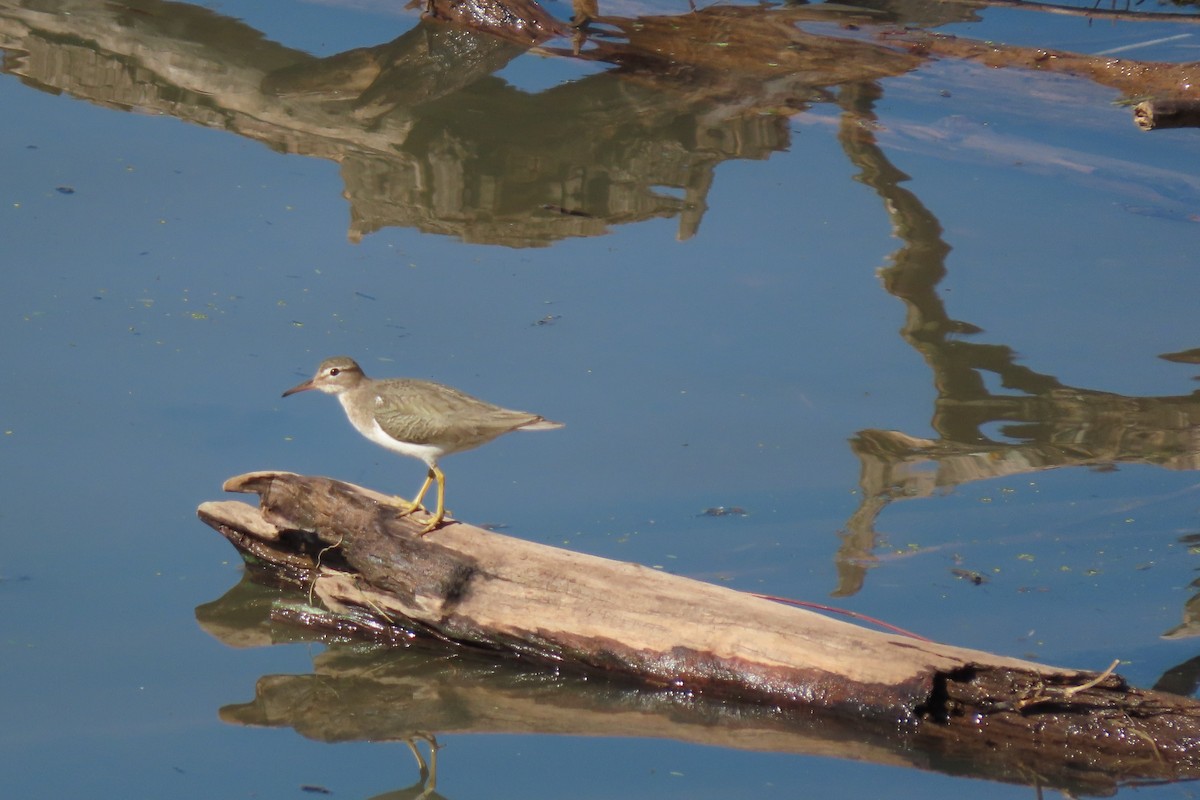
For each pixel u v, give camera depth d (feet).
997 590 37.60
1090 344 50.52
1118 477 43.32
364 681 34.50
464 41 70.90
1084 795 29.84
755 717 32.73
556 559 35.12
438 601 34.71
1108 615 36.40
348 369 37.45
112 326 46.93
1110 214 59.47
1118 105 66.28
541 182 59.31
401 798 29.86
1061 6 75.61
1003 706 31.58
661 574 34.65
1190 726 30.91
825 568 38.29
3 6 70.44
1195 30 74.38
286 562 38.17
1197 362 49.34
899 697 31.71
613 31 72.02
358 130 62.39
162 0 73.31
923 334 50.47
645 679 33.68
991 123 65.41
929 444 44.60
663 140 63.31
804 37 70.74
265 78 65.98
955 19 75.97
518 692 34.22
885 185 60.54
